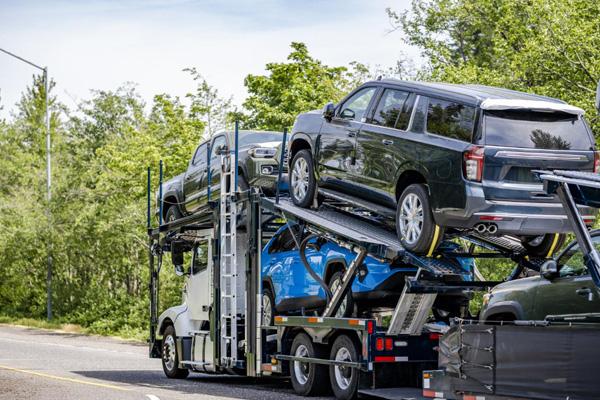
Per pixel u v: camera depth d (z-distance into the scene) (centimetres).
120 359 2383
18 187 5444
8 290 4738
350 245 1393
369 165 1391
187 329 1895
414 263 1295
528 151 1230
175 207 2139
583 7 2280
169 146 3631
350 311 1454
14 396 1453
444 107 1283
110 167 3806
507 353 1023
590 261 993
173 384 1766
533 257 1373
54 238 4128
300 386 1539
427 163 1273
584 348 945
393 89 1384
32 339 3219
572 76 2266
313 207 1550
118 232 3856
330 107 1470
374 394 1348
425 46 3841
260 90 3409
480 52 4094
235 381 1892
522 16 2512
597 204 1016
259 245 1633
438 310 1482
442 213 1245
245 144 1912
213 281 1725
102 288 4116
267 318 1652
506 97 1263
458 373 1091
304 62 3400
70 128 6606
